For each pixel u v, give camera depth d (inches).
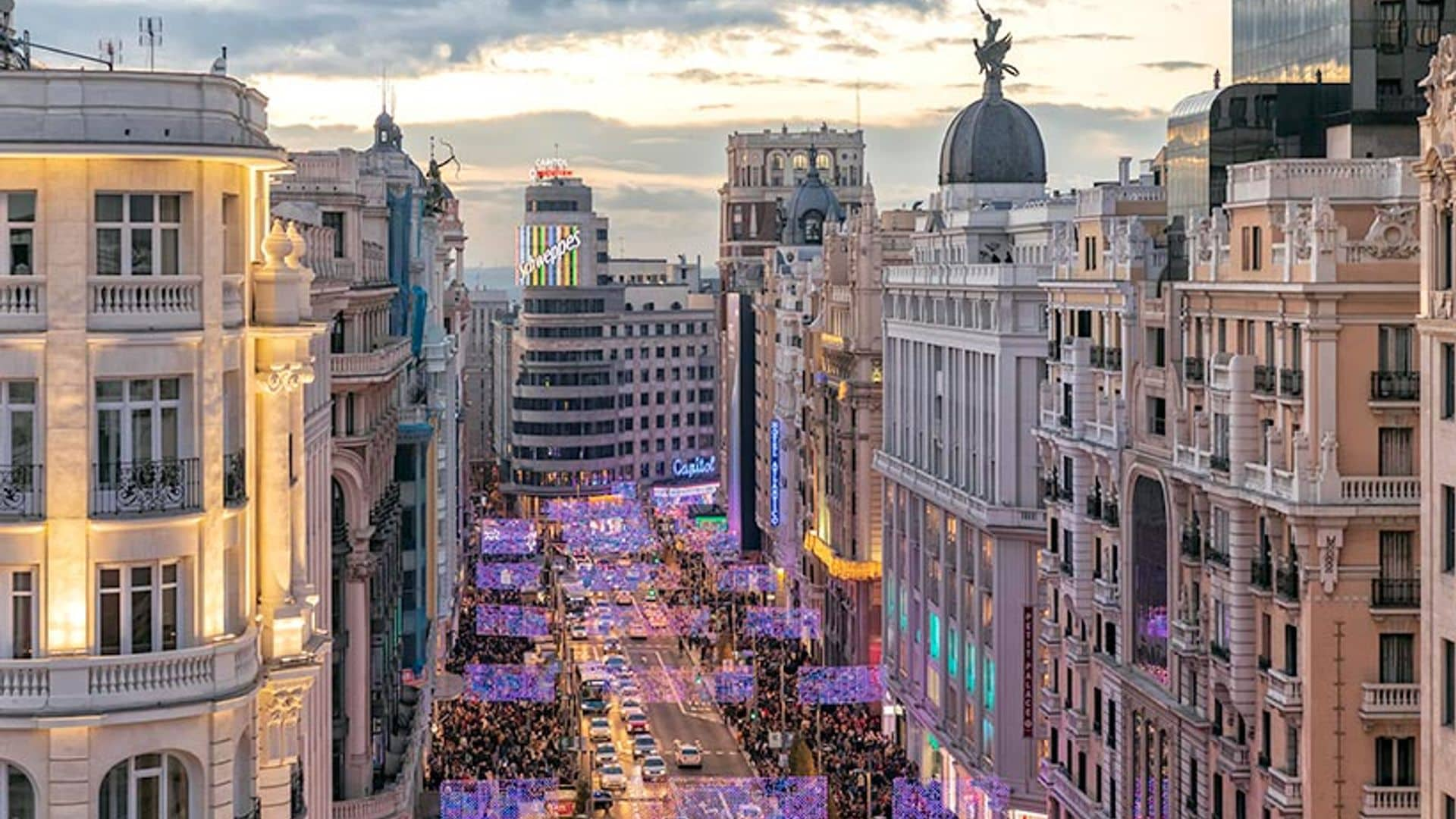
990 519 5260.8
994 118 6717.5
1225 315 3609.7
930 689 6117.1
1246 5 4281.5
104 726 1930.4
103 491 1956.2
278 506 2155.5
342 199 4001.0
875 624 7022.6
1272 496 3299.7
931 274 6048.2
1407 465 3238.2
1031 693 5216.5
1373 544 3213.6
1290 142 3919.8
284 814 2149.4
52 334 1927.9
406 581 5068.9
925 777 6141.7
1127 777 4141.2
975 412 5620.1
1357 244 3201.3
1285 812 3277.6
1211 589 3639.3
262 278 2138.3
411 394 5324.8
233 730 2023.9
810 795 5492.1
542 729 6540.4
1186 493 3786.9
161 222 1985.7
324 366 3432.6
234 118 2041.1
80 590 1941.4
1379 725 3218.5
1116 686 4188.0
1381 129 3735.2
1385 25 3752.5
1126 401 4136.3
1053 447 4648.1
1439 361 2773.1
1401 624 3221.0
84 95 1952.5
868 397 7037.4
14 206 1931.6
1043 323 5290.4
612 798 5753.0
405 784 4205.2
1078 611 4416.8
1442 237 2768.2
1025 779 5221.5
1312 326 3211.1
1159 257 4133.9
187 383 1998.0
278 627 2148.1
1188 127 4082.2
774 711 6884.8
